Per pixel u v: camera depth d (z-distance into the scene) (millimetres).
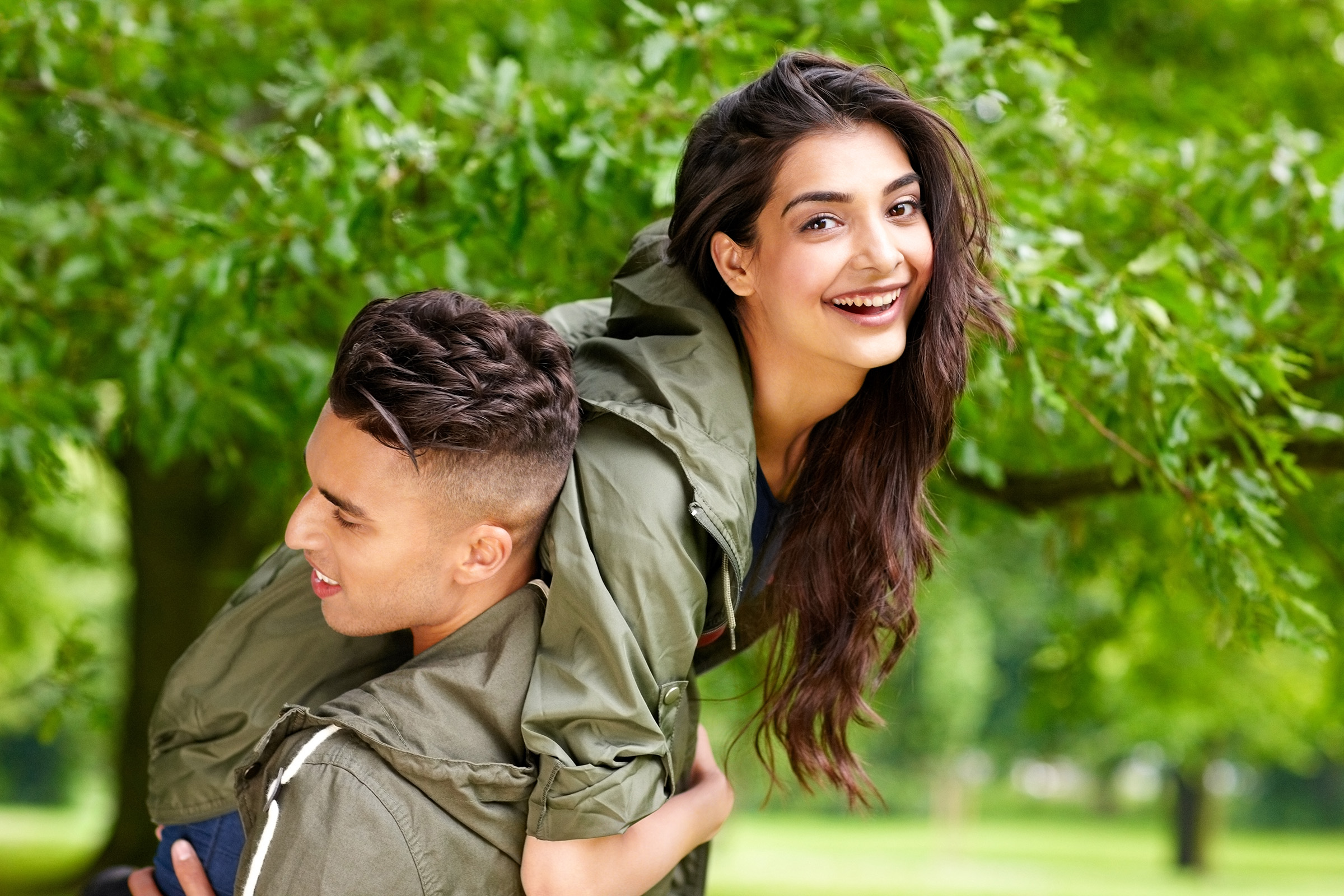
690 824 1660
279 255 2641
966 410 2727
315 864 1399
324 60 2916
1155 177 3023
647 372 1611
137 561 7723
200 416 3547
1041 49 2912
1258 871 21500
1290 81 5441
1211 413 2916
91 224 3496
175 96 4012
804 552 1829
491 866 1479
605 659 1481
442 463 1461
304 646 1727
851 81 1604
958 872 18984
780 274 1603
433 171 2666
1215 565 2434
